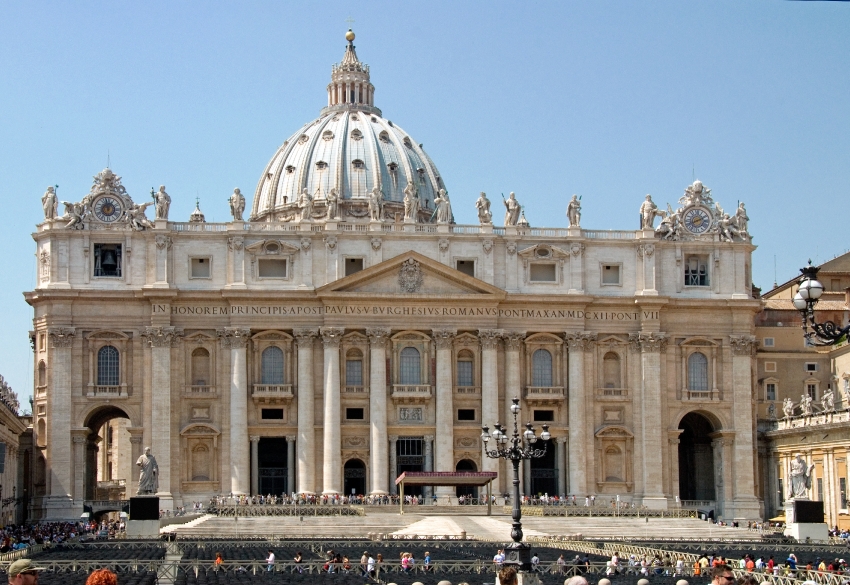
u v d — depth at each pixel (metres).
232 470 123.50
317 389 126.00
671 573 66.88
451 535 94.12
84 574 64.56
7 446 110.62
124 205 126.44
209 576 64.88
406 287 126.81
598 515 113.88
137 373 125.12
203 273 126.75
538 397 127.44
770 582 56.72
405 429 126.19
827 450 115.81
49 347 123.56
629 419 129.50
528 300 128.00
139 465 103.25
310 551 81.25
